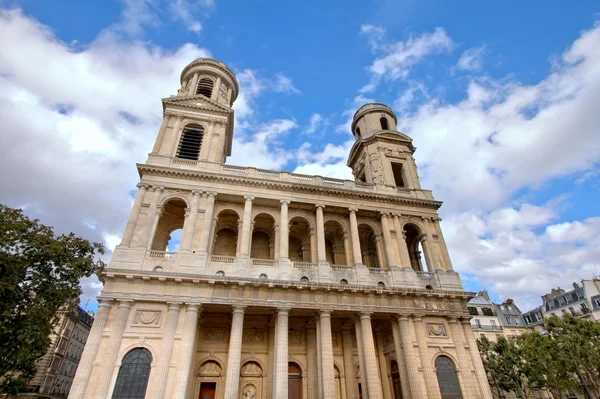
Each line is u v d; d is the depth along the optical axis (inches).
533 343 2037.4
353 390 1461.6
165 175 1499.8
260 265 1407.5
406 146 2082.9
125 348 1143.0
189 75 2094.0
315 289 1358.3
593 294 3186.5
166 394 1091.9
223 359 1386.6
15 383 1080.8
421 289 1471.5
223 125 1798.7
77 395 1024.2
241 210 1563.7
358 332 1375.5
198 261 1333.7
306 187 1621.6
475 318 3361.2
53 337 2475.4
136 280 1236.5
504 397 2448.3
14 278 994.1
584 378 1827.0
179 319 1217.4
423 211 1768.0
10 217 1056.8
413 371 1305.4
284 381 1182.3
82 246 1160.2
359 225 1738.4
